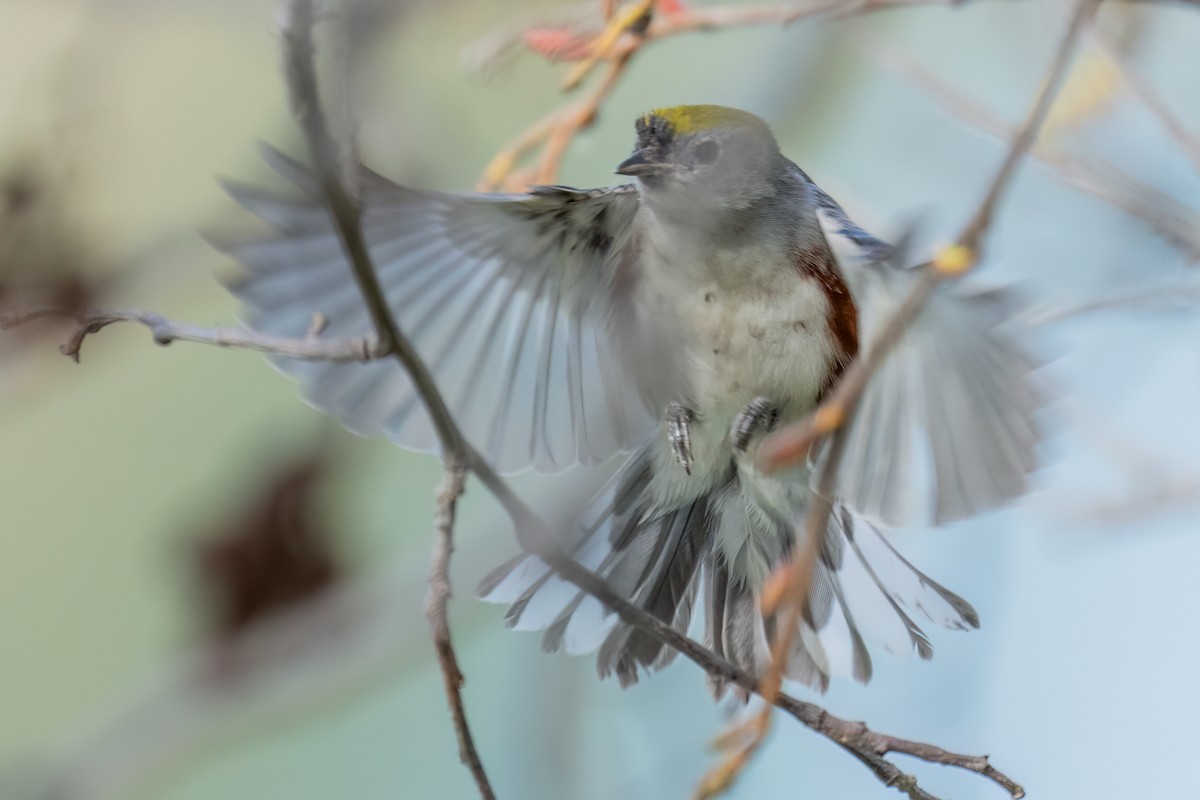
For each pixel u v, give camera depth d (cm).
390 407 870
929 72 1062
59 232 1030
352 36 668
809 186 980
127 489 1345
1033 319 964
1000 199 668
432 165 1046
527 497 1131
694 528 959
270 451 1170
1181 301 957
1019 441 834
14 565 1336
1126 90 1025
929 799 765
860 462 887
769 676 741
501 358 912
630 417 943
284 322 839
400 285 882
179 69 1141
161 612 1312
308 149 670
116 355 1345
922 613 899
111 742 1084
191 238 1062
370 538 1203
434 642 739
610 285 938
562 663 1021
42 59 1106
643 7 911
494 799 748
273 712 1085
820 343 942
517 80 1214
